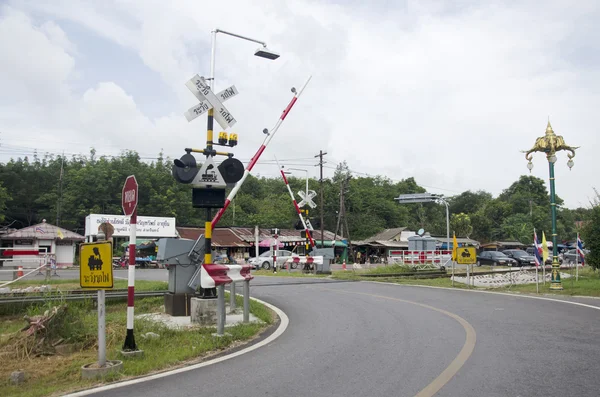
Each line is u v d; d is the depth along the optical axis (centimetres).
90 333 901
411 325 996
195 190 979
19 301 1174
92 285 670
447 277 2744
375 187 7975
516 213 7788
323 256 2833
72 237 3944
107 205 5088
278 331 961
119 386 600
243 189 7475
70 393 576
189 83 991
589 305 1277
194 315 1013
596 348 760
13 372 682
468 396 534
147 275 2706
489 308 1238
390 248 5853
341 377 622
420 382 589
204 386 593
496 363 671
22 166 5338
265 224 6050
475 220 7425
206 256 986
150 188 5328
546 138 1762
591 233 2205
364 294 1609
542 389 555
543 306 1268
